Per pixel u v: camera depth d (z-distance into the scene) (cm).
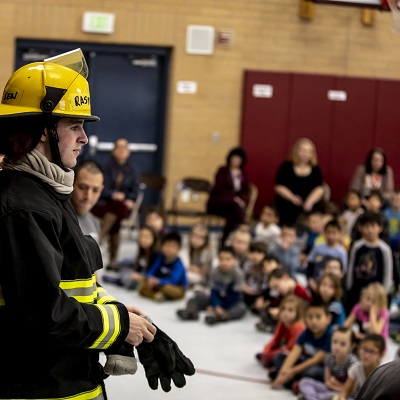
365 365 603
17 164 258
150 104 1391
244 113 1400
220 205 1232
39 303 246
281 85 1408
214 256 1216
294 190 1242
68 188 266
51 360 261
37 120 259
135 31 1350
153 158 1405
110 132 1382
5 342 258
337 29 1422
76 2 1314
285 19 1402
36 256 247
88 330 255
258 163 1416
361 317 757
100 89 1366
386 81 1442
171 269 948
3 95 267
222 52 1388
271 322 833
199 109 1392
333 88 1429
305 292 828
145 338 282
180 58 1374
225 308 882
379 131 1452
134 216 1248
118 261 1098
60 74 264
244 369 718
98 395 276
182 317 859
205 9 1372
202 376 689
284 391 666
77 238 266
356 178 1325
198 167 1402
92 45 1337
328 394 626
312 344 671
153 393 630
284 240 968
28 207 250
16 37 1291
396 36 1441
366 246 828
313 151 1254
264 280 908
